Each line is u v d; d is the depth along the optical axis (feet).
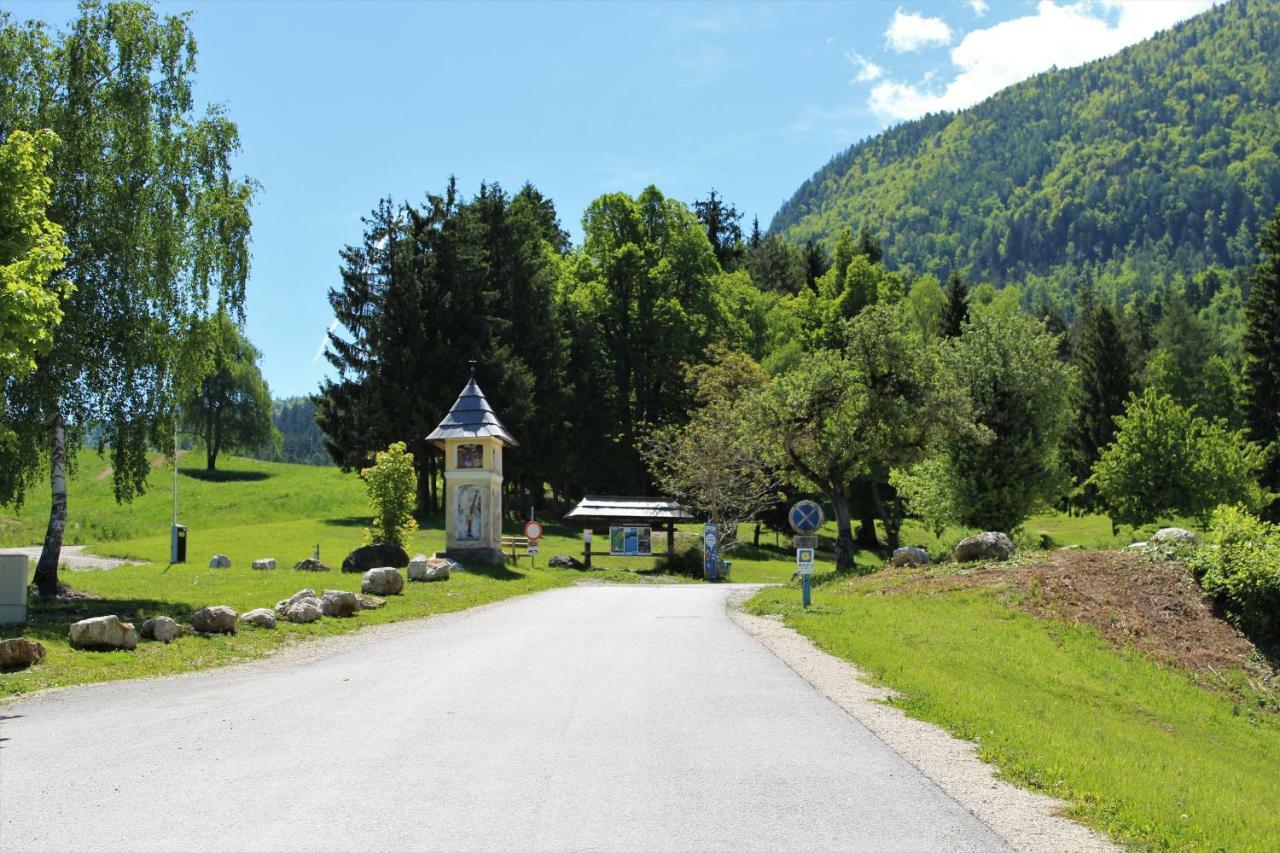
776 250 320.91
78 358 70.74
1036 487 123.34
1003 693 46.14
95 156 72.90
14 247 50.19
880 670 45.16
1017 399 123.95
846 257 275.59
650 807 23.67
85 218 71.56
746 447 127.34
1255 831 25.89
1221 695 61.46
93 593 76.38
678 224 224.12
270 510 213.46
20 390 68.85
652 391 214.69
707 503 158.92
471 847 20.81
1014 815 23.88
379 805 23.71
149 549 141.49
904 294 268.41
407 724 32.99
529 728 32.30
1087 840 22.34
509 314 197.06
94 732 32.14
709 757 28.60
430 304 182.91
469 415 116.88
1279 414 186.91
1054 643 65.10
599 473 215.10
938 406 113.09
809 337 240.32
